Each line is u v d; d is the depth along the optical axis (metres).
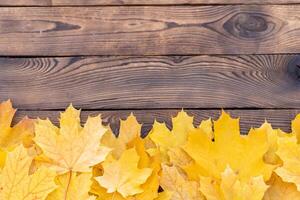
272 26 1.50
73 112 1.39
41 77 1.49
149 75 1.49
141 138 1.45
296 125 1.43
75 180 1.35
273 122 1.49
